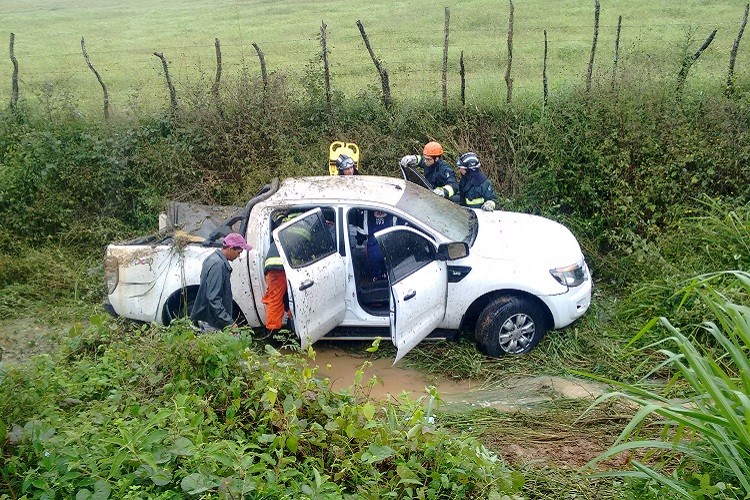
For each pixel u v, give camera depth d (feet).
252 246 21.80
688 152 29.17
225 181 31.65
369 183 23.66
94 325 18.29
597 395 19.89
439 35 56.44
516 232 23.29
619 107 30.07
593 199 29.40
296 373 15.67
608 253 28.30
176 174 31.48
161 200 30.45
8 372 14.67
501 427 18.22
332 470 13.84
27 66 52.34
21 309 25.96
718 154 29.04
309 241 20.76
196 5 88.07
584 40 49.96
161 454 12.57
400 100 34.17
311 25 65.36
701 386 12.45
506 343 22.22
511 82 32.94
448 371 21.72
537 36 52.54
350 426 14.11
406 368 21.99
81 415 13.80
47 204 30.09
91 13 85.10
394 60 47.32
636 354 21.70
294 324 20.12
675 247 26.23
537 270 21.79
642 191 28.73
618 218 28.66
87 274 27.73
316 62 34.63
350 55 50.26
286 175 31.01
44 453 12.44
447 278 21.76
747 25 49.03
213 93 32.73
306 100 33.65
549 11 62.23
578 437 17.72
